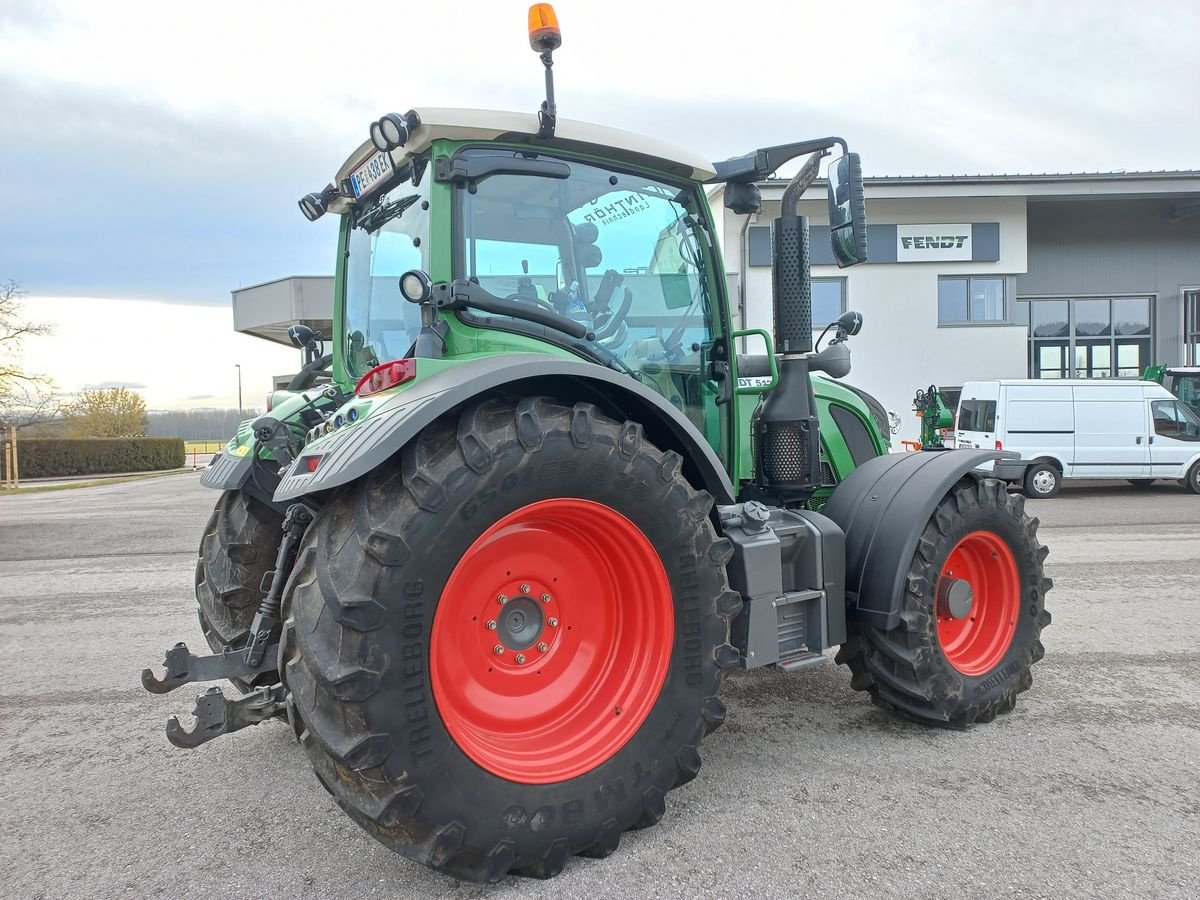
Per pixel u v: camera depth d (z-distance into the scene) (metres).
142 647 5.04
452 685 2.33
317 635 2.10
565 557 2.59
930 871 2.31
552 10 2.64
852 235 3.12
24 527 11.88
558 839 2.29
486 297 2.63
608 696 2.57
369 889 2.30
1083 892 2.19
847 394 4.22
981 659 3.51
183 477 29.09
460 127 2.59
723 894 2.21
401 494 2.19
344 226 3.74
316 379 4.45
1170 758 3.07
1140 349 20.03
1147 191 17.77
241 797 2.93
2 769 3.21
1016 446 13.38
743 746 3.24
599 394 2.72
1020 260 18.48
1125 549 7.96
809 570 3.17
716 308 3.38
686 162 3.12
